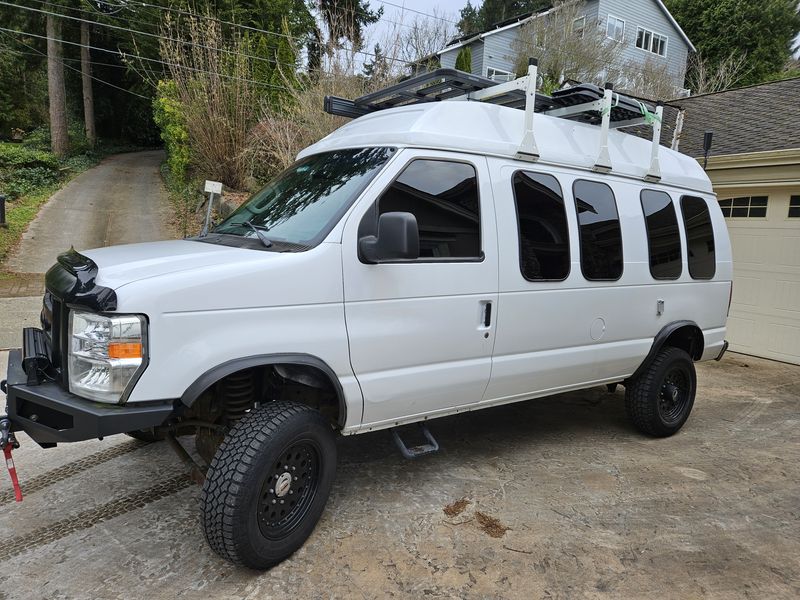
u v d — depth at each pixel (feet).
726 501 12.42
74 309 8.16
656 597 9.08
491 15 126.00
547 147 12.89
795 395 21.39
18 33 73.87
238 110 48.06
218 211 47.98
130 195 62.03
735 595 9.23
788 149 25.76
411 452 11.03
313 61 50.08
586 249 13.32
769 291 27.45
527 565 9.77
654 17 89.81
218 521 8.56
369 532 10.59
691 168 17.15
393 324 10.23
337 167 11.16
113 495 11.75
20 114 90.74
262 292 8.78
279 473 9.25
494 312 11.62
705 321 16.87
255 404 10.26
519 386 12.66
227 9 59.21
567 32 75.56
